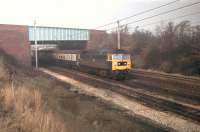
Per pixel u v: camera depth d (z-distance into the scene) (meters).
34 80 23.03
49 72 37.31
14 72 25.23
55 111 10.62
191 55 33.06
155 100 16.56
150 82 24.62
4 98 10.47
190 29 37.69
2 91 11.58
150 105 15.41
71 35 52.44
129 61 28.00
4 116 8.27
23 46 44.75
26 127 7.26
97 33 56.81
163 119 12.66
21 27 44.34
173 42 39.38
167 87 21.50
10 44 43.38
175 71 33.56
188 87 21.11
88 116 11.73
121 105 15.84
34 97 11.31
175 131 10.88
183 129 11.11
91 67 32.84
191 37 36.88
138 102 16.33
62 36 51.16
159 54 40.16
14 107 9.38
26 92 11.88
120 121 11.52
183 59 33.72
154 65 39.44
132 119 12.64
